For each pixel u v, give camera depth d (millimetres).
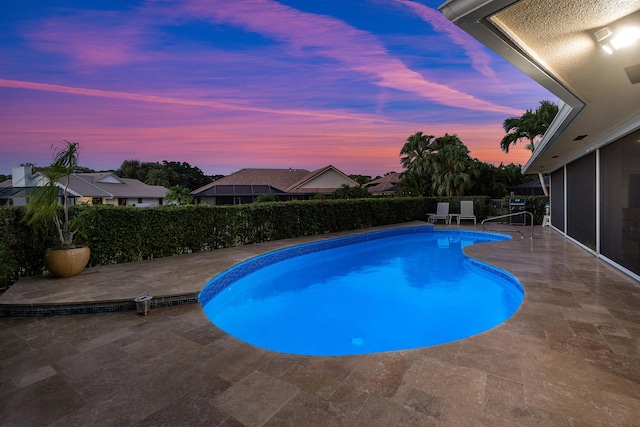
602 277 5359
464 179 21000
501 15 2064
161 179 42656
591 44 2475
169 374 2689
